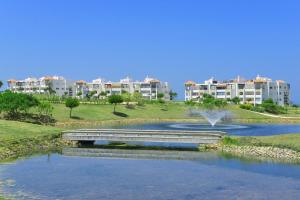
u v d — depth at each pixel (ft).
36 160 180.86
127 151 211.61
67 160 182.09
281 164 165.58
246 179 139.74
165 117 504.84
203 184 133.18
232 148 205.67
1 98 360.89
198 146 222.07
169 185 132.26
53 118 404.16
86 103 524.11
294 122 492.54
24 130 244.63
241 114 526.16
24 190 124.98
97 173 152.15
